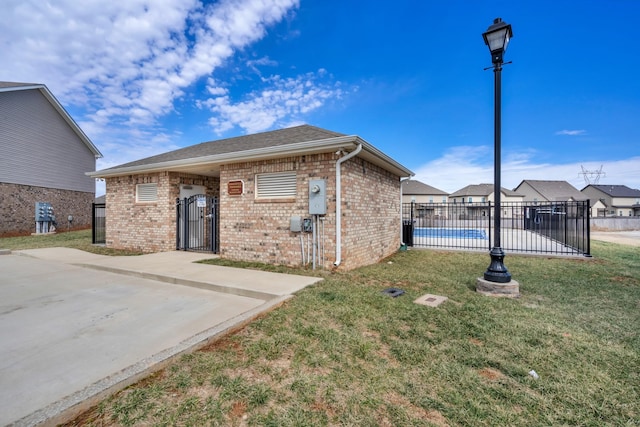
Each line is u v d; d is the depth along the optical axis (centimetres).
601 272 650
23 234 1548
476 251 1001
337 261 630
